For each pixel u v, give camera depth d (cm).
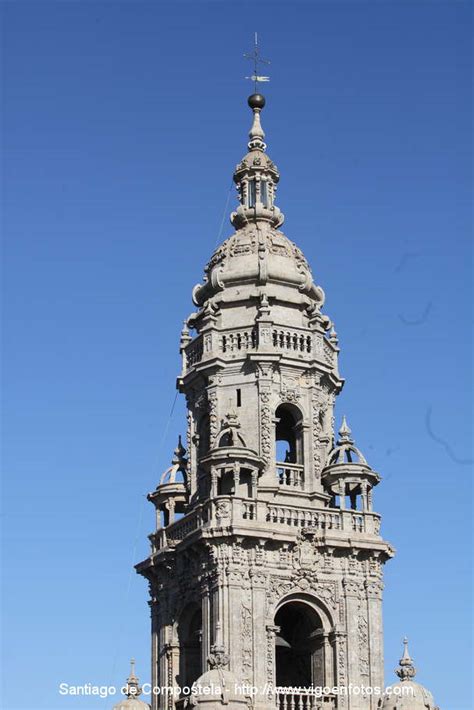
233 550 9244
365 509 9694
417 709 8938
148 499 10281
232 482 9575
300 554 9412
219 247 10469
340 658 9331
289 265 10262
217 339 10019
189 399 10238
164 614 9869
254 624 9144
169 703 9644
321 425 9994
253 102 10938
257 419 9750
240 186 10738
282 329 10000
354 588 9500
